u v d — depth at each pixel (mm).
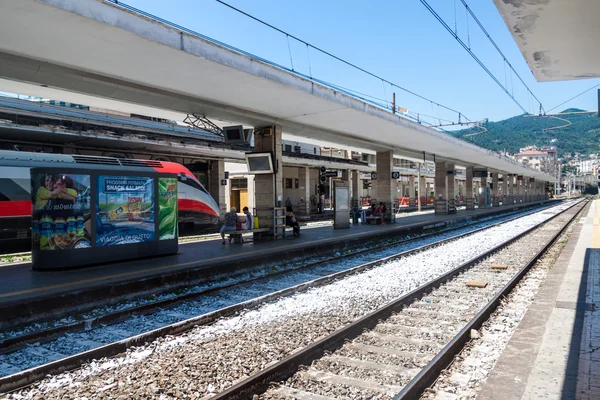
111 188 11312
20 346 6520
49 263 10297
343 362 5699
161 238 12547
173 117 17141
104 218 11164
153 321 7875
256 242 16500
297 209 43625
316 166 40062
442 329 7105
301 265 13516
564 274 10781
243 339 6555
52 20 7816
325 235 18922
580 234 20484
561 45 10172
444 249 16891
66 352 6422
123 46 9156
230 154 28156
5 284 8883
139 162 19516
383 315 7699
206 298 9422
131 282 9336
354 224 25781
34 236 10516
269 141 17562
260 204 17750
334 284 10484
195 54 9766
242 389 4680
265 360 5707
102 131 20016
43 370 5273
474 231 23781
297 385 5027
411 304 8695
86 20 7820
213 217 24000
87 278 9484
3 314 7250
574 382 4680
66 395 4809
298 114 16547
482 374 5316
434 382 5082
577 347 5723
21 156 16016
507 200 62094
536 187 91688
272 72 11977
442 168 36500
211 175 31156
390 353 6047
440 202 36531
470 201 45656
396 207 49500
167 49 9344
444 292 9703
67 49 9305
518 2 7898
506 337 6676
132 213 11812
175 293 10039
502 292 9086
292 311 8156
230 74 11242
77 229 10609
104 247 11125
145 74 11180
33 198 10523
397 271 12148
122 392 4789
